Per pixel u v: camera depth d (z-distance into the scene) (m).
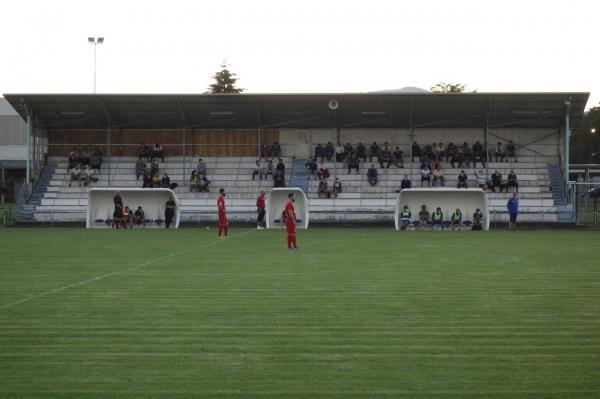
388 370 10.12
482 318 13.58
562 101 43.69
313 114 46.53
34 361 10.63
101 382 9.61
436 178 46.62
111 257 24.64
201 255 25.31
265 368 10.23
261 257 24.61
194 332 12.45
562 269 21.08
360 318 13.60
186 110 46.41
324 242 31.31
